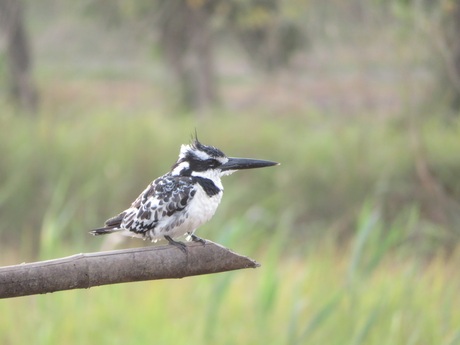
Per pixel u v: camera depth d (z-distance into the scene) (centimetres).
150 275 522
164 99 3084
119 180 1711
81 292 1072
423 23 1555
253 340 996
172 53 2645
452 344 956
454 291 1130
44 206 1692
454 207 1608
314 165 1778
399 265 1220
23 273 499
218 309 998
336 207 1716
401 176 1706
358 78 2034
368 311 1011
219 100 3028
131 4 2322
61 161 1764
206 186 654
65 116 2155
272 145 1892
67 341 999
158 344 973
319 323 945
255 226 1561
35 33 2689
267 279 1016
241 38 2573
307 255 1377
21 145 1797
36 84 2384
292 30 2352
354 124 2022
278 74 2698
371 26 1736
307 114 2367
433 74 1762
